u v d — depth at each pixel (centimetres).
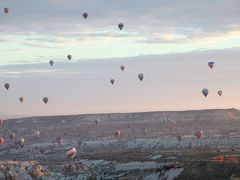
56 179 18725
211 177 10394
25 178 19050
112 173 16875
